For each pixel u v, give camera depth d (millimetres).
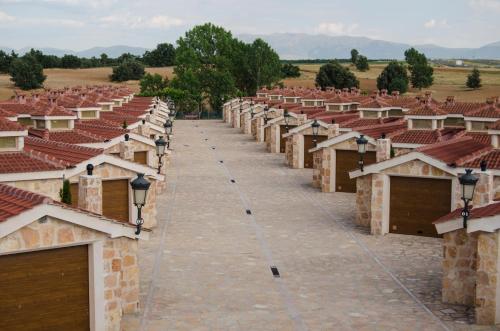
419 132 38531
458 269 20516
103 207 29500
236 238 29656
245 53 141000
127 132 39094
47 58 197000
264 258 26188
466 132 38344
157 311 19641
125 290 19312
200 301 20672
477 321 18781
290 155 56406
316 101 74500
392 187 31078
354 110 60656
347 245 28672
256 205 38156
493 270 18531
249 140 79812
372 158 42031
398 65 145875
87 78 173500
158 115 65125
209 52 139000
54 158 25625
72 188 27641
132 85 161750
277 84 146375
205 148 70500
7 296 15734
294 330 18203
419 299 21094
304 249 27812
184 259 25812
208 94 125500
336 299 21047
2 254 15500
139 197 18594
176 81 124812
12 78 143625
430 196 30281
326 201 39781
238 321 18875
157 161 41031
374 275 23906
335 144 42812
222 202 38969
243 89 141625
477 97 131000
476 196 24188
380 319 19156
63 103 45562
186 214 35094
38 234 15734
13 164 23984
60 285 16531
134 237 17984
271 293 21609
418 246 28562
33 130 35281
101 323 17062
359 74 187000
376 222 30891
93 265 16891
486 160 29125
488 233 18516
